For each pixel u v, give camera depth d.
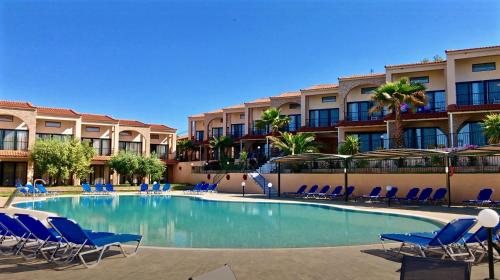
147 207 20.56
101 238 7.36
